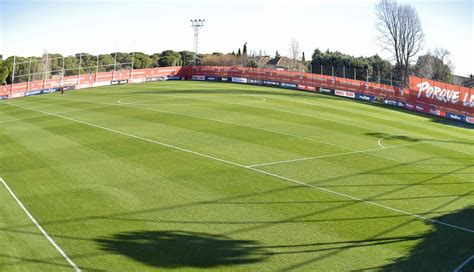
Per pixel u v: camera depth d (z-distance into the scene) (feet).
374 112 148.05
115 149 86.43
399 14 262.88
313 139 97.25
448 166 81.87
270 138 96.27
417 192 65.82
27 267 41.34
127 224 51.83
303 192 63.67
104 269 40.93
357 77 249.14
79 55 245.04
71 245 46.19
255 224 52.19
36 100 182.09
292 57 389.39
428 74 285.23
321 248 46.14
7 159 82.64
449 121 151.43
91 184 66.23
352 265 42.42
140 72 243.81
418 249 46.16
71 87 219.61
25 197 61.41
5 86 202.80
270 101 156.25
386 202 61.00
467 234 50.65
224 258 43.45
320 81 204.23
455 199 63.36
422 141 104.42
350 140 98.73
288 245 46.73
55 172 72.79
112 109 137.18
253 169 73.51
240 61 362.53
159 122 113.09
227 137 96.07
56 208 57.00
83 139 96.07
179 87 207.21
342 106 155.53
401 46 265.54
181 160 78.13
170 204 58.18
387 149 92.53
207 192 62.69
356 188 66.33
